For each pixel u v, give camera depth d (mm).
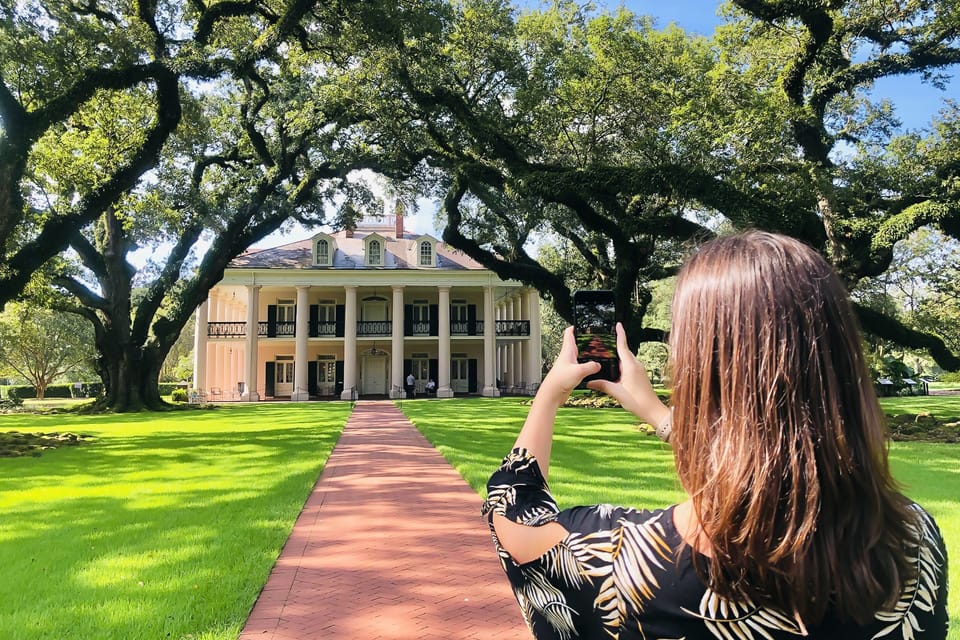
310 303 40031
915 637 735
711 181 15359
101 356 26750
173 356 74125
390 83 17594
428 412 21828
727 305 806
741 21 18172
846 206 16562
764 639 720
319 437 13750
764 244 853
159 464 10016
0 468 9758
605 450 10711
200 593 3883
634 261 21719
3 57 12719
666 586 751
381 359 41250
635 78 17125
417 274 38344
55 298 25547
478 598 3918
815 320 766
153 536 5336
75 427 17719
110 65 15906
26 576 4234
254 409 26531
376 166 23406
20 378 67875
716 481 738
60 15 13320
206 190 26812
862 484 716
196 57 15328
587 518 886
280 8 17094
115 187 17141
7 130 13523
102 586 4027
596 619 815
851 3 16719
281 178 24547
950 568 4188
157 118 17391
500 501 982
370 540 5277
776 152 15039
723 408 780
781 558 676
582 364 1119
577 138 19047
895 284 33125
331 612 3688
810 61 16812
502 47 17688
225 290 41906
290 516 6047
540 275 26500
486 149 19500
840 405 743
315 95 21359
